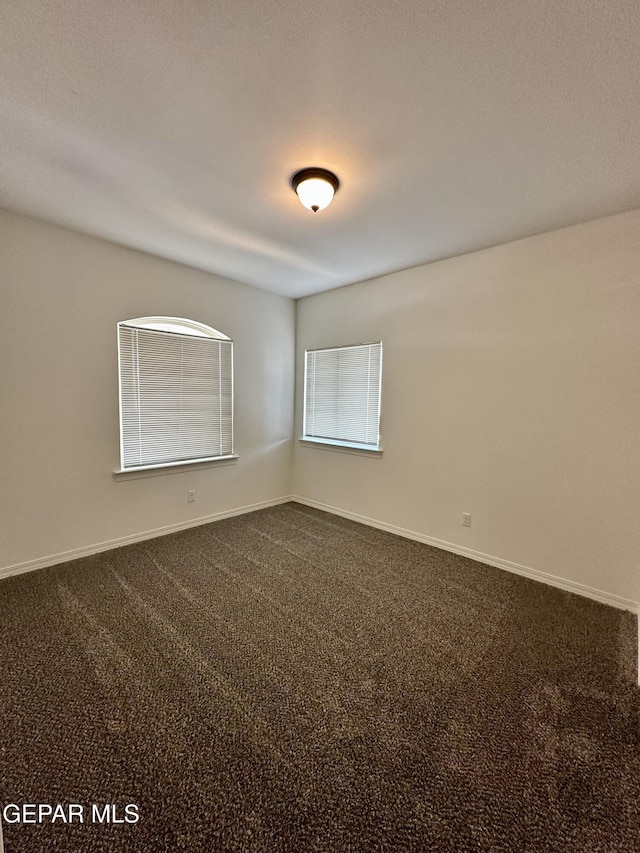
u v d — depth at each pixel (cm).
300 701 155
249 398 398
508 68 127
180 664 175
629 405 225
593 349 236
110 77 134
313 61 127
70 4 109
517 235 257
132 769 125
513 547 276
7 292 242
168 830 108
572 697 159
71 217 246
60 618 209
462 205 219
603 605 234
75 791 118
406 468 339
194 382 352
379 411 359
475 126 156
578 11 108
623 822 112
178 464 340
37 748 131
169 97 143
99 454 292
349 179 195
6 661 174
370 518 371
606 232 229
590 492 241
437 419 315
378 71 130
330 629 205
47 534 270
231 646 189
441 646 192
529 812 115
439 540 318
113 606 222
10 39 120
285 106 147
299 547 315
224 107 148
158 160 184
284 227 253
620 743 138
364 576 267
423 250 287
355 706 153
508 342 272
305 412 436
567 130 157
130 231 265
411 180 195
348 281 369
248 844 106
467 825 111
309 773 125
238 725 143
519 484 271
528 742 138
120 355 301
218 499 379
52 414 266
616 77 129
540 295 255
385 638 198
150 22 114
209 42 121
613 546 234
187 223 251
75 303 272
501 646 193
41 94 142
